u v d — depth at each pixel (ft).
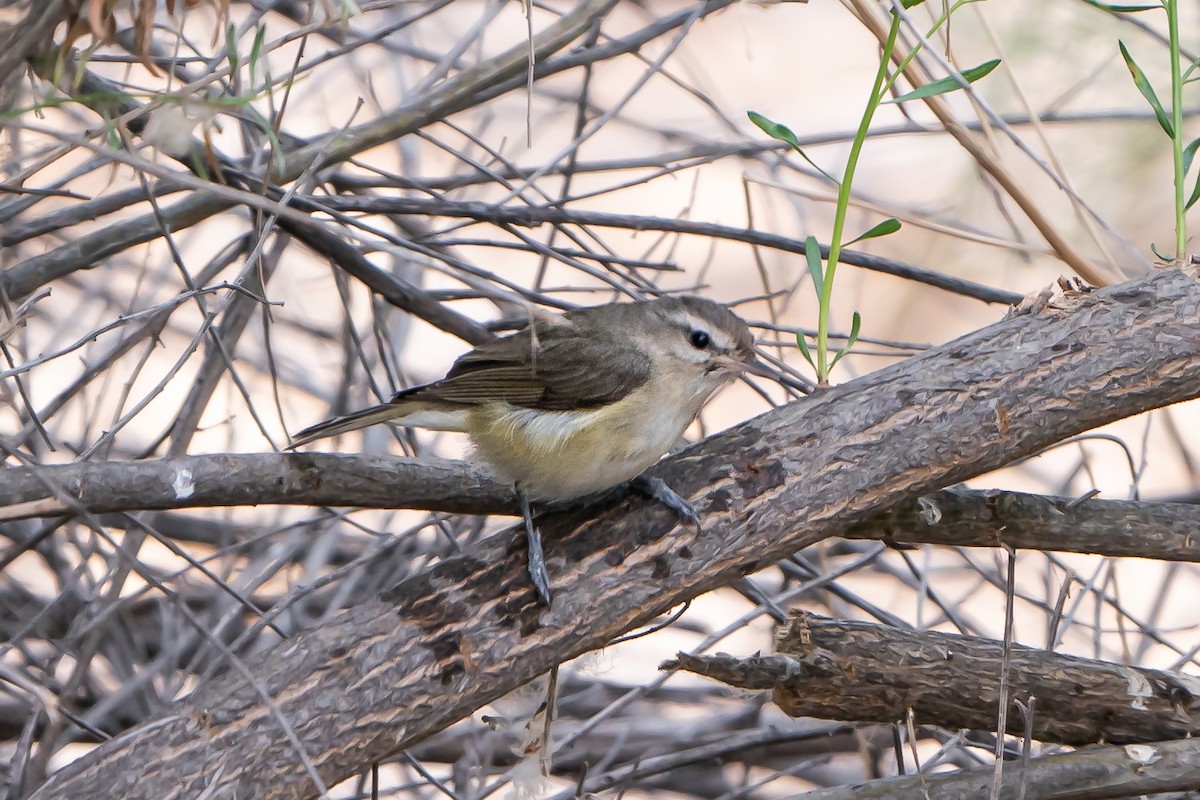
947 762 33.17
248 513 52.85
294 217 21.39
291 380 52.85
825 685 28.30
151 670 36.42
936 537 30.04
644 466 30.60
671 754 40.27
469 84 34.81
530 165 56.34
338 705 24.85
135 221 34.76
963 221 49.06
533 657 25.99
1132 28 50.37
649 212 61.62
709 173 62.85
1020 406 27.27
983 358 27.86
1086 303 28.17
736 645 52.31
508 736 41.45
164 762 23.93
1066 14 49.62
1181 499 46.26
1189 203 29.01
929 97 30.76
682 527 26.91
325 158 33.30
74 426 50.52
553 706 30.94
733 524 26.94
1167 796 28.81
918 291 58.65
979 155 30.76
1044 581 39.65
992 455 27.37
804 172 42.01
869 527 30.09
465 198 51.44
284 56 52.65
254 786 24.00
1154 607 39.27
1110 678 27.86
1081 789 26.25
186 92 23.29
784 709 29.12
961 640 28.53
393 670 25.30
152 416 52.65
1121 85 50.42
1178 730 27.58
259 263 33.71
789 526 27.07
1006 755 32.30
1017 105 50.52
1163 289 27.94
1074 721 27.94
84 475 26.30
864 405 27.71
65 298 53.11
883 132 41.86
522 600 26.13
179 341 54.60
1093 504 29.81
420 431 51.21
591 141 60.64
